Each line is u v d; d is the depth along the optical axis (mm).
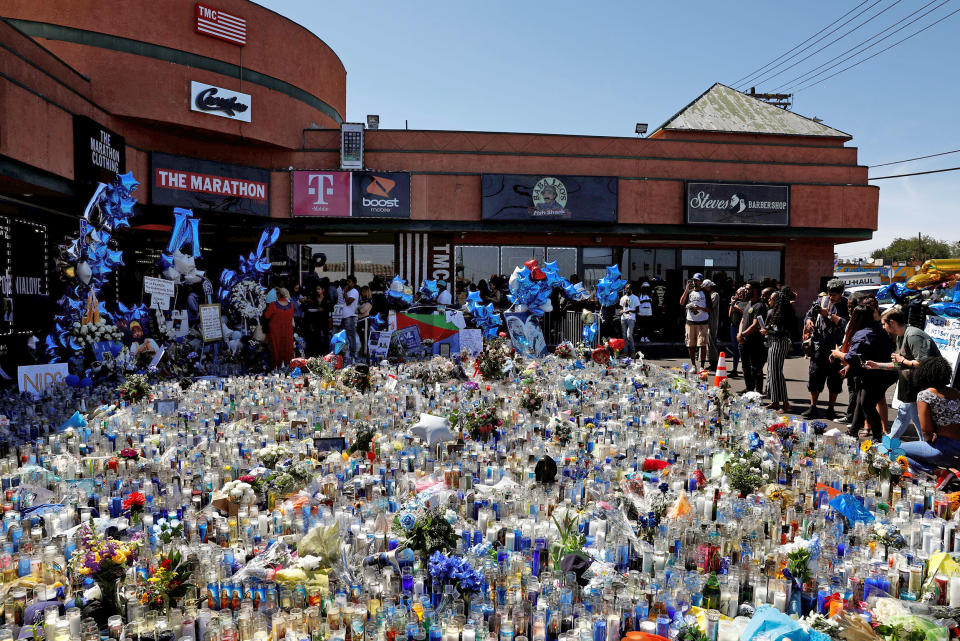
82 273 11609
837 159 23188
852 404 9547
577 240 23094
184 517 4895
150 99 17250
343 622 3576
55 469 6195
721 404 8633
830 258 23859
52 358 11219
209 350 14680
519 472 6234
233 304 14695
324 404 8797
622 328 17312
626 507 5176
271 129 19859
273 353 14516
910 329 7496
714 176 22484
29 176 12188
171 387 10094
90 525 4520
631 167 22172
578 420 8297
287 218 20547
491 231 21562
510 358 12344
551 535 4641
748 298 12289
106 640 3393
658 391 10211
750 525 4891
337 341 13297
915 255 72312
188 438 7156
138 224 18312
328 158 20922
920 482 5914
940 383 6316
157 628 3486
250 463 6309
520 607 3783
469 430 7418
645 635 3402
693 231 22297
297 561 4102
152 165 17562
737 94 26000
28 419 8305
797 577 4086
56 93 13500
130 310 12938
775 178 22703
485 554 4383
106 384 10836
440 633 3535
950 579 3992
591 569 4281
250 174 19656
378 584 3832
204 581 4027
